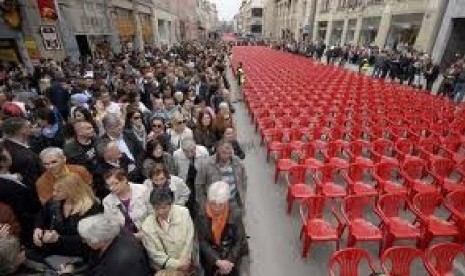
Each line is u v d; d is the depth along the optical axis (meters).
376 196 5.84
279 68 23.61
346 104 12.69
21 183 3.58
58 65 12.11
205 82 10.97
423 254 3.94
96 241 2.51
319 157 8.68
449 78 15.27
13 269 2.54
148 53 21.41
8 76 10.20
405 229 4.89
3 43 12.81
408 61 18.59
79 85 8.70
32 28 13.67
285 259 5.05
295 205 6.49
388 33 27.89
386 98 13.70
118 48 23.34
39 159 4.13
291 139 8.84
